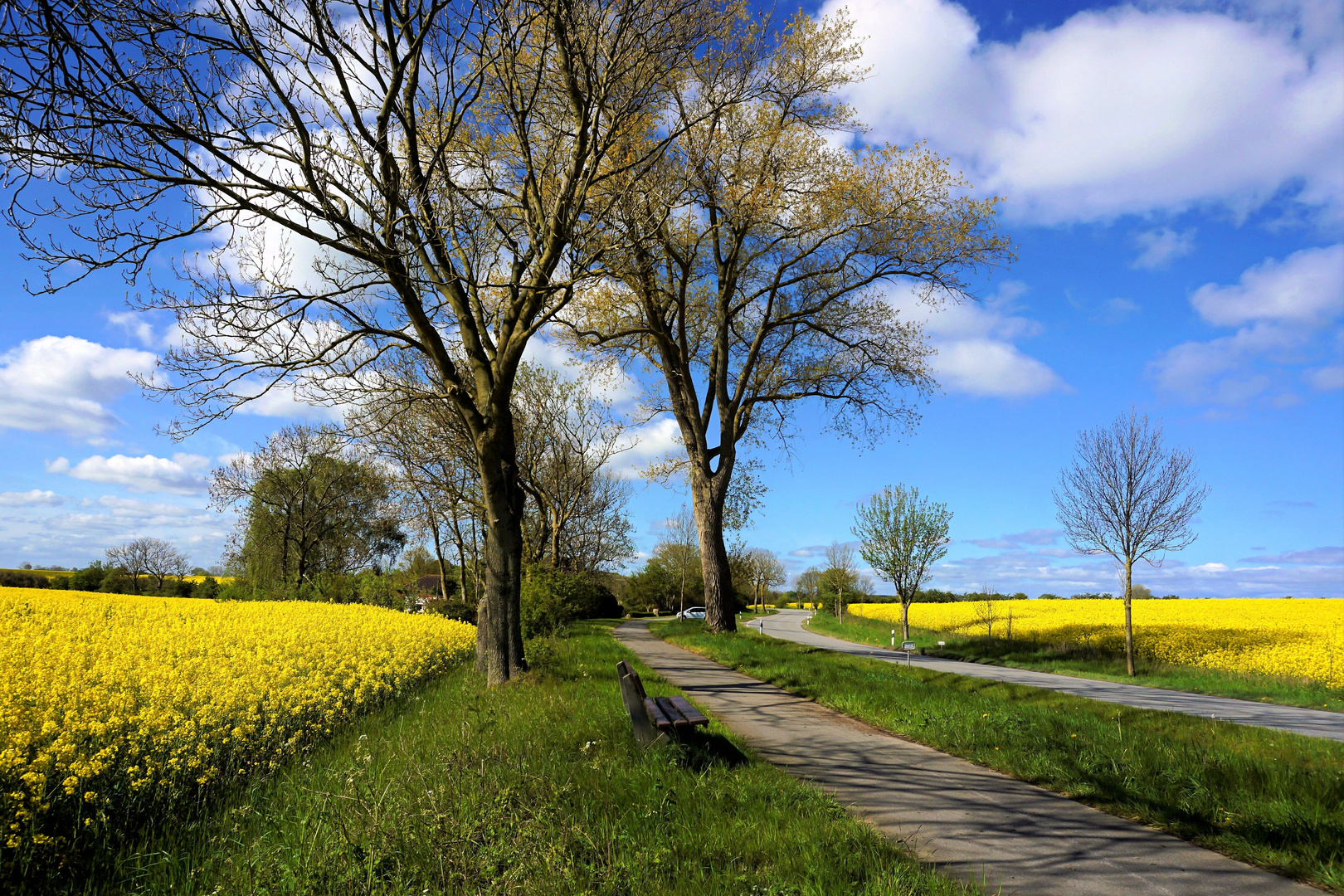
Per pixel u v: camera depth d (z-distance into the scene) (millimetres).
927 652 28000
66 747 4520
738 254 21969
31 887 3900
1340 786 5375
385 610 23984
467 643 15820
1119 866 4238
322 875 3363
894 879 3596
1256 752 7066
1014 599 62406
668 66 11023
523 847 3688
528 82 11539
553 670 11023
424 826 3777
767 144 18906
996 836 4707
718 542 22234
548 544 31641
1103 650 24578
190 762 5129
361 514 44344
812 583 97438
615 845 3898
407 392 10297
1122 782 5820
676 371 22047
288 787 5297
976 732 7617
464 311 10289
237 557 43906
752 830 4285
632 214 10641
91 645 9438
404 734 6906
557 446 29500
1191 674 19562
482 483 10430
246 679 7480
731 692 10844
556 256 10398
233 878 3609
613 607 56062
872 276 21297
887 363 21922
